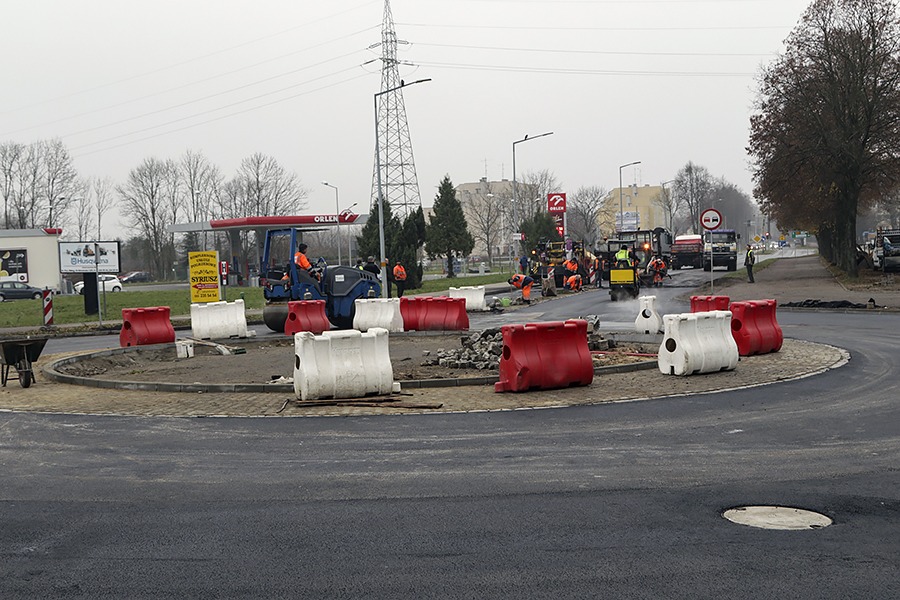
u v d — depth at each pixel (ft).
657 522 23.49
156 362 66.23
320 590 19.08
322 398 44.37
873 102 147.13
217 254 107.96
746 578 19.29
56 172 265.95
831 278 155.63
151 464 31.63
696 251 238.07
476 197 485.56
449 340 73.67
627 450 32.30
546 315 100.37
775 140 159.12
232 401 45.34
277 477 29.37
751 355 58.70
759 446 32.50
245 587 19.35
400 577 19.77
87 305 124.16
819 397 42.52
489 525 23.54
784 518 23.75
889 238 175.11
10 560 21.42
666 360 50.83
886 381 46.85
